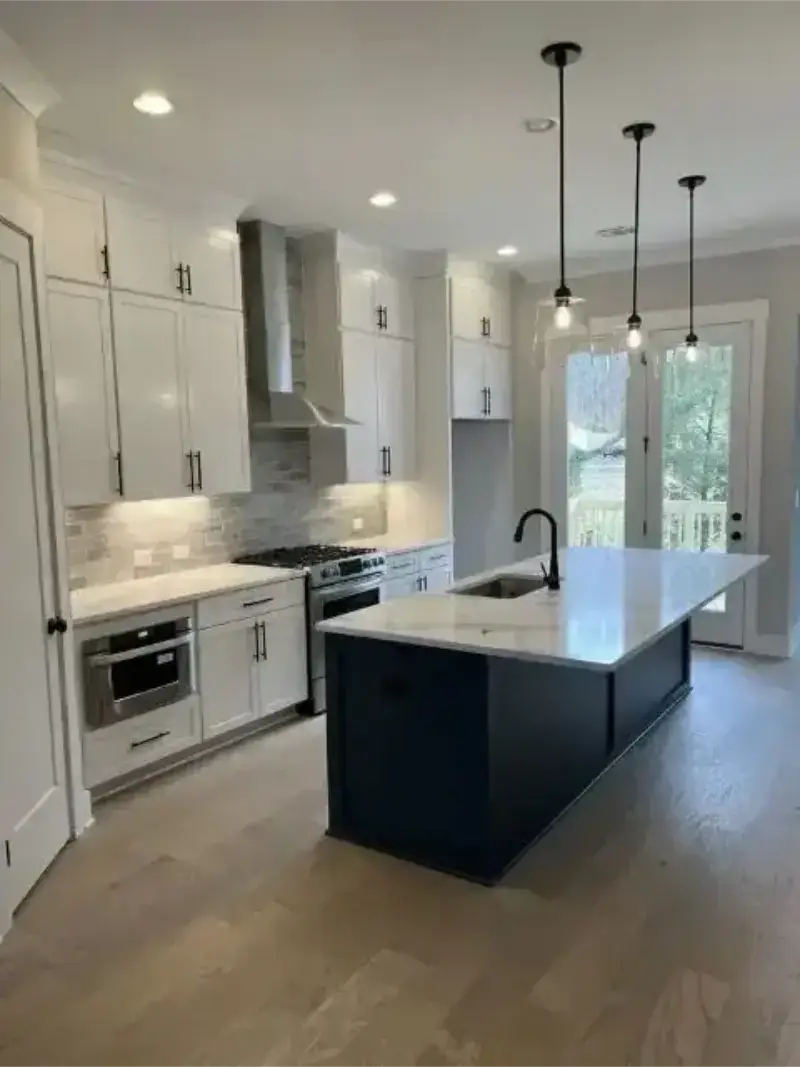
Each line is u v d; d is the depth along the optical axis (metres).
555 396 6.56
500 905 2.87
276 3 2.46
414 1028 2.26
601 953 2.58
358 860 3.20
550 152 3.80
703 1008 2.32
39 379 3.15
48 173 3.54
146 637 3.83
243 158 3.81
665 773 3.94
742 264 5.71
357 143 3.64
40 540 3.13
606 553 4.80
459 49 2.79
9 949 2.64
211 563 4.93
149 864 3.18
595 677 3.82
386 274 5.66
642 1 2.49
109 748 3.69
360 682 3.25
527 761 3.24
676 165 4.03
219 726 4.26
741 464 5.86
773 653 5.89
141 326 4.00
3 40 2.67
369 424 5.56
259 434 5.24
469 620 3.19
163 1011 2.34
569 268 6.24
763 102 3.27
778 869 3.06
